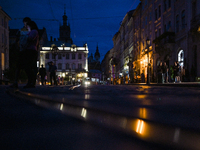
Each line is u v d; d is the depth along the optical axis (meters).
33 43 5.70
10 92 3.78
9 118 1.30
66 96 2.49
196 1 19.53
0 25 44.47
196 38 18.98
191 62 20.11
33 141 0.80
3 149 0.71
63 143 0.78
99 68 156.62
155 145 0.66
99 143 0.76
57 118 1.26
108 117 1.00
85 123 1.08
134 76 43.56
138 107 1.25
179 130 0.64
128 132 0.80
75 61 78.75
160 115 0.90
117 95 2.82
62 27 110.62
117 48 72.69
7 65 47.66
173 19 24.80
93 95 2.75
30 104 1.97
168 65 25.88
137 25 42.66
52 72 12.75
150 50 32.84
